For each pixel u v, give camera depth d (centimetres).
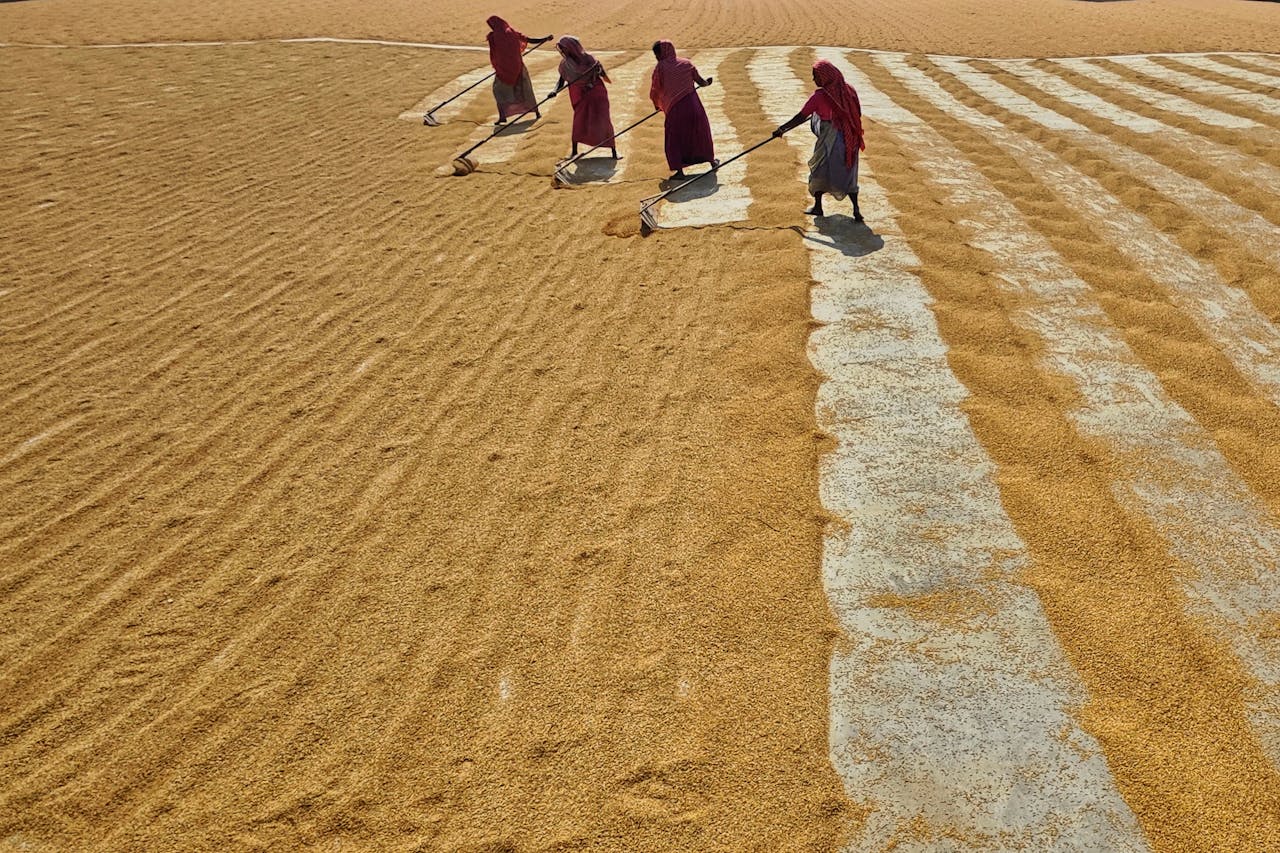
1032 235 695
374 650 333
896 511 400
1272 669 315
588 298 615
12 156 911
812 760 288
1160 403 474
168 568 378
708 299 602
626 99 1154
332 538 393
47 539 396
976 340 539
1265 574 358
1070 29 1734
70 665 330
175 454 456
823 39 1634
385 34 1608
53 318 603
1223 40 1580
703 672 321
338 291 641
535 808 274
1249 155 878
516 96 1012
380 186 861
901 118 1042
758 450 443
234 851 263
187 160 925
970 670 319
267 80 1241
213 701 313
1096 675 316
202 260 696
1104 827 265
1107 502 400
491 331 575
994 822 268
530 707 309
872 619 343
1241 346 532
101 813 276
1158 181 814
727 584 360
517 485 423
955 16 1912
